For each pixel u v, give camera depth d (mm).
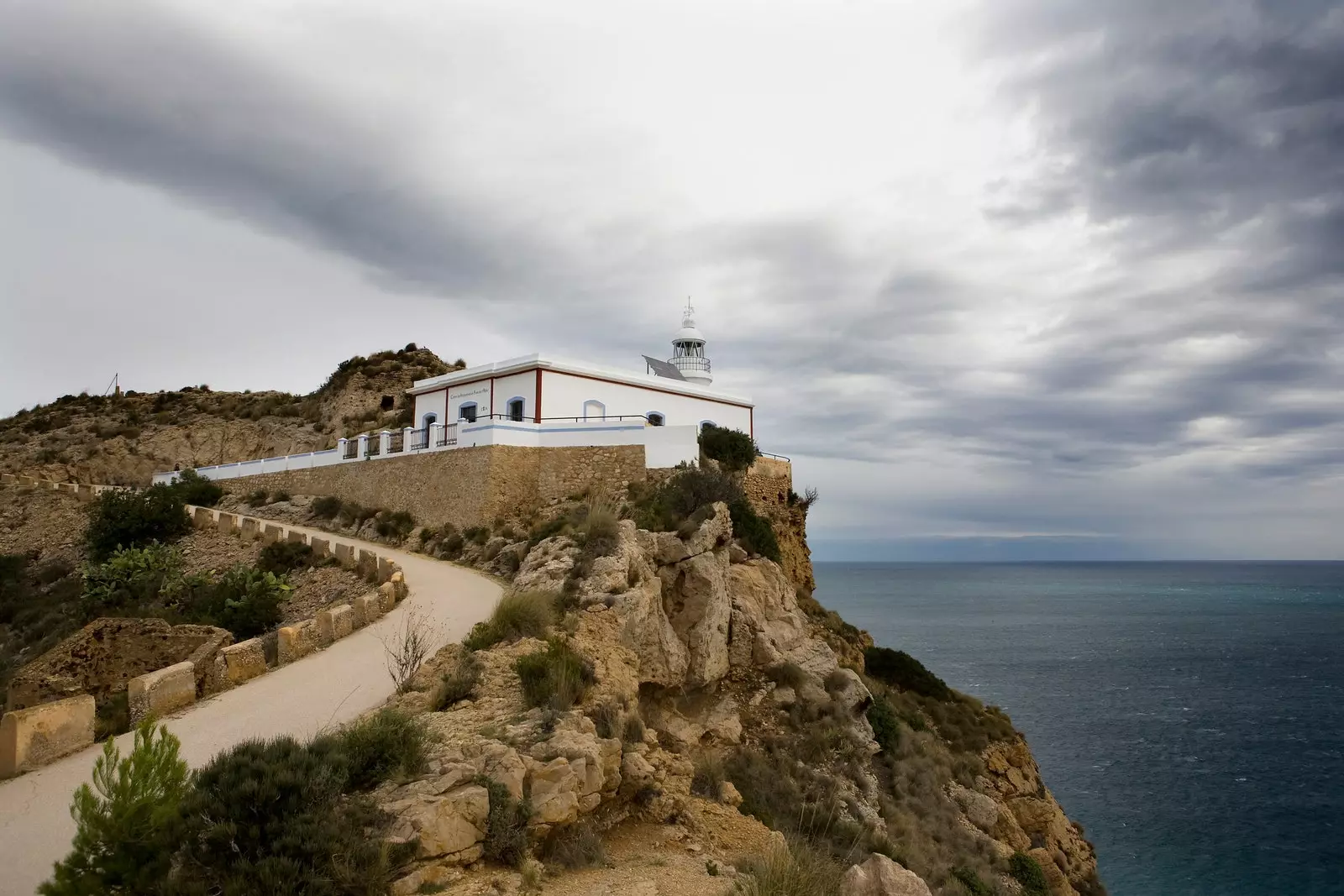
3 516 49156
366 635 22391
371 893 9156
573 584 21531
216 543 38781
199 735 15281
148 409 76000
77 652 21156
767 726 26750
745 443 39281
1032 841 34375
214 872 9062
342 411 68438
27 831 11875
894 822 25547
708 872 12344
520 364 39719
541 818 11336
